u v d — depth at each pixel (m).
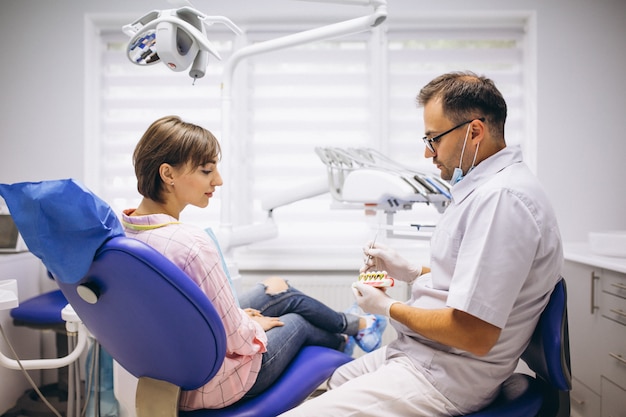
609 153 2.49
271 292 1.58
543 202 1.08
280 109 2.66
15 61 2.51
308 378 1.25
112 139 2.71
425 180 1.78
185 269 1.01
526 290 1.08
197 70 1.49
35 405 2.09
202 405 1.08
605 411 1.81
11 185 0.84
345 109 2.65
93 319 0.98
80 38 2.51
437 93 1.19
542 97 2.49
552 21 2.49
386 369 1.15
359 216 2.66
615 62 2.49
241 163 2.64
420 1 2.50
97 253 0.87
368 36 2.62
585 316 1.94
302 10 2.53
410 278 1.48
